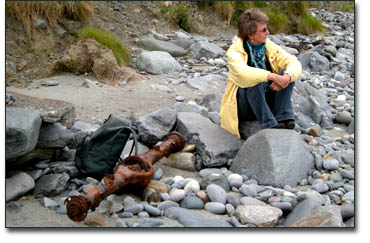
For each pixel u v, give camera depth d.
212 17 10.23
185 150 4.41
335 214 3.16
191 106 5.38
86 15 8.37
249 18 4.29
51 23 7.82
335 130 5.41
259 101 4.23
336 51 8.70
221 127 4.70
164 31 9.33
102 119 5.19
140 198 3.61
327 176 3.97
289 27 10.63
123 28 8.86
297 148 4.00
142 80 6.87
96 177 3.92
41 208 3.39
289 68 4.21
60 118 3.98
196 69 7.69
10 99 3.97
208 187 3.62
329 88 6.86
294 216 3.29
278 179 3.79
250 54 4.39
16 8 7.57
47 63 7.25
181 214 3.28
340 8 13.09
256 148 3.99
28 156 3.86
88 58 6.98
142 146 4.50
